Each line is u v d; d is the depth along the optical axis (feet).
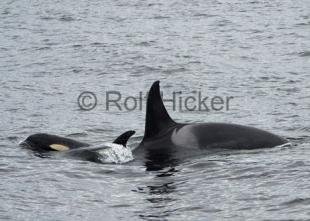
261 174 152.35
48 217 130.82
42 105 258.16
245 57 365.61
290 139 191.83
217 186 145.89
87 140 203.51
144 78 315.58
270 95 269.85
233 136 177.99
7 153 178.19
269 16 540.52
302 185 142.61
